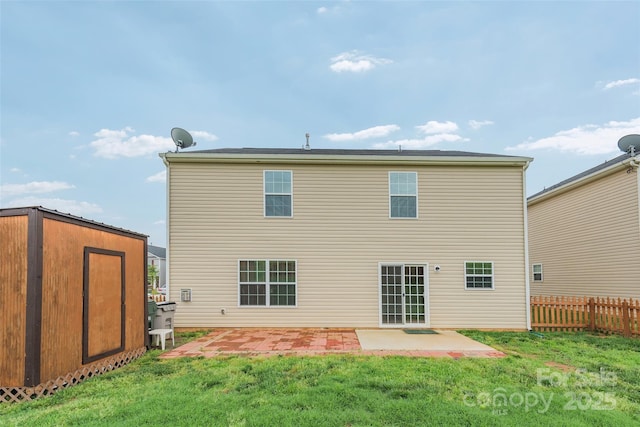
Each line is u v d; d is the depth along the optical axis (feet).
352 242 36.29
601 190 43.06
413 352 24.68
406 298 35.83
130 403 15.02
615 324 32.42
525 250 36.24
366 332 33.47
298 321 35.45
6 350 16.11
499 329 35.32
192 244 35.88
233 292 35.63
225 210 36.29
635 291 37.93
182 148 38.01
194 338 30.89
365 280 35.94
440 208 36.73
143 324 25.95
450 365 20.76
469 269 36.19
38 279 16.34
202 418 13.24
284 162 36.68
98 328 20.59
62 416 13.69
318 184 36.78
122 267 23.58
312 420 13.03
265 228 36.27
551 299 35.47
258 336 31.53
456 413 13.69
